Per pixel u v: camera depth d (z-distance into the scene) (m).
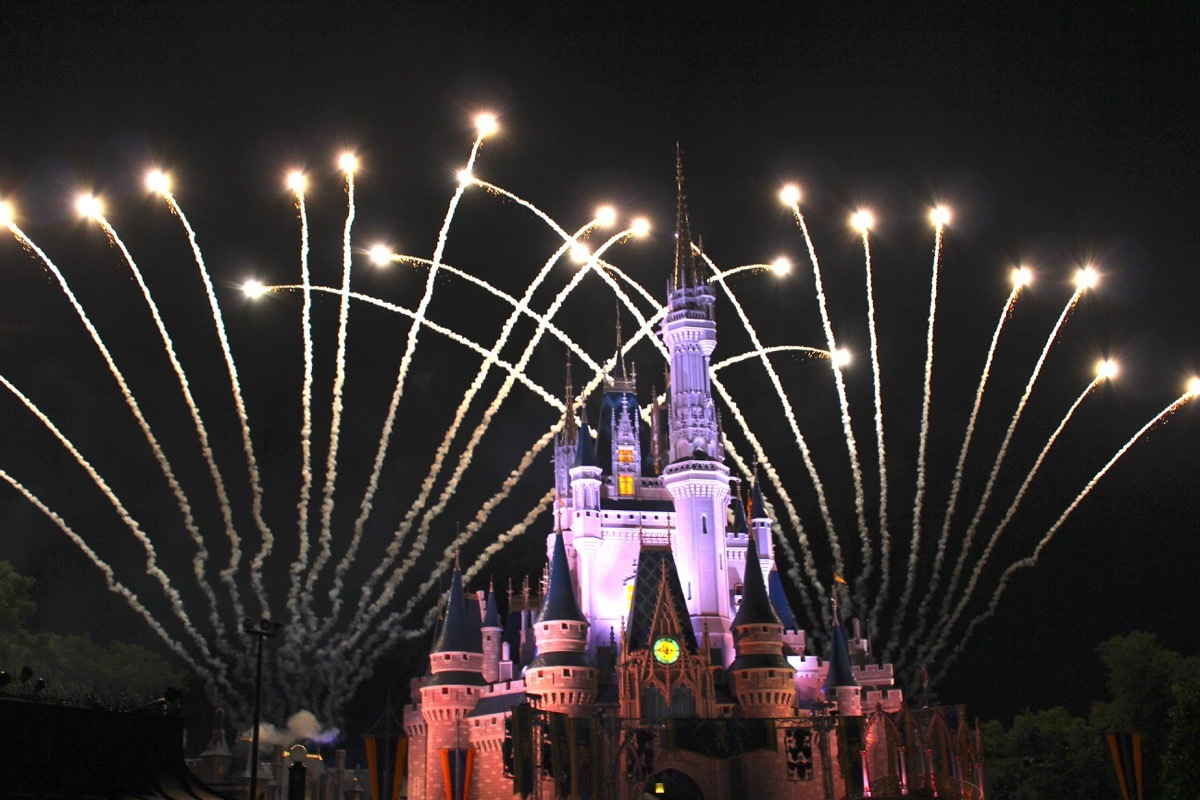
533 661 123.12
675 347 142.00
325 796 121.56
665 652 120.44
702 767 115.81
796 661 134.38
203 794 71.69
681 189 147.88
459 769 107.00
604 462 146.50
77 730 65.88
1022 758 131.75
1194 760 94.69
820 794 116.69
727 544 144.50
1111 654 133.75
